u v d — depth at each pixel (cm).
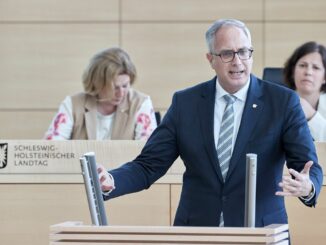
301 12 1264
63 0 1278
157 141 571
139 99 796
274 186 548
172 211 675
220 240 416
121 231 422
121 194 553
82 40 1283
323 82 805
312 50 799
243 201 543
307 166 495
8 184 684
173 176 675
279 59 1263
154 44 1274
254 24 1265
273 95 556
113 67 768
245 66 546
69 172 679
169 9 1275
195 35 1270
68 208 680
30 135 1283
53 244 425
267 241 412
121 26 1277
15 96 1289
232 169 544
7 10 1287
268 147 544
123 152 676
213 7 1269
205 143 553
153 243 420
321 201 665
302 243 668
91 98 794
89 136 784
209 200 549
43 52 1283
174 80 1273
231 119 555
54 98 1283
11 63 1288
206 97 566
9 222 682
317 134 763
